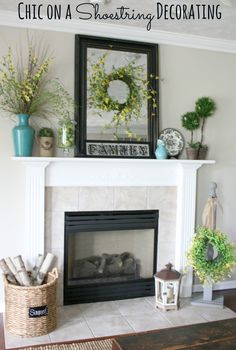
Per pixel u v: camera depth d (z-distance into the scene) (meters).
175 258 3.67
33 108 3.09
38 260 3.13
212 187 3.52
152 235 3.66
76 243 3.53
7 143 3.14
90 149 3.30
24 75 3.14
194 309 3.36
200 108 3.64
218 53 3.78
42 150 3.14
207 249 3.33
